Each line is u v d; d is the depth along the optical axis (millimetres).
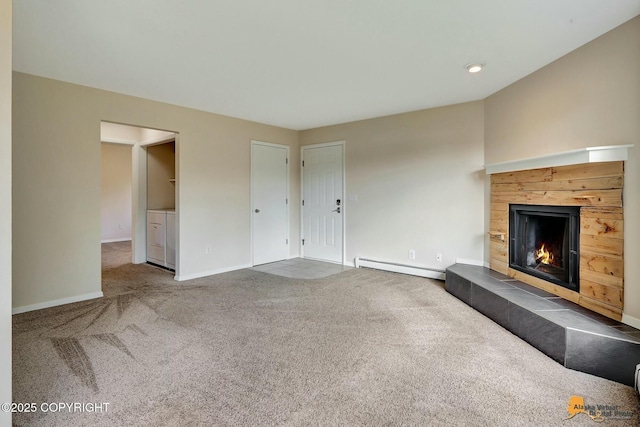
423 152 4449
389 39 2471
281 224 5637
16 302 3104
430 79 3314
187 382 1969
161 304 3375
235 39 2457
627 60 2229
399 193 4688
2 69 1373
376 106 4285
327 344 2480
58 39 2451
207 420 1639
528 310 2477
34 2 1963
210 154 4590
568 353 2123
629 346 1933
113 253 6461
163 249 5152
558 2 2004
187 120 4324
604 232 2357
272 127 5434
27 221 3154
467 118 4086
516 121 3377
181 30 2322
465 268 3857
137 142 5441
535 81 3098
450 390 1891
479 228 4020
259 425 1604
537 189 3055
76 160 3438
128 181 8383
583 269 2527
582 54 2580
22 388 1899
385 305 3350
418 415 1677
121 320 2939
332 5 2018
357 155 5125
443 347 2428
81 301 3465
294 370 2109
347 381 1982
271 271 4840
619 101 2285
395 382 1972
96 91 3557
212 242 4645
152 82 3383
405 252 4664
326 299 3541
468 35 2418
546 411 1711
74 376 2029
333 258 5473
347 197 5266
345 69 3049
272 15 2127
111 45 2555
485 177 3953
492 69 3066
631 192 2184
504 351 2365
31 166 3170
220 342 2506
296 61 2863
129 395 1839
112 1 1960
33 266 3191
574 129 2664
